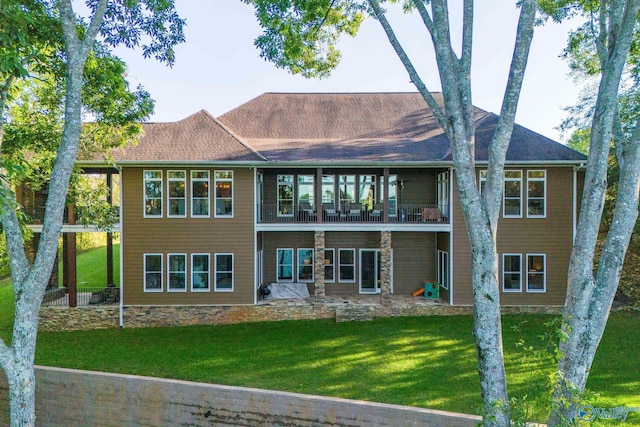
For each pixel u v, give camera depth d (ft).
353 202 58.85
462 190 21.01
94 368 34.32
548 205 50.37
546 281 50.52
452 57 22.17
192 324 50.21
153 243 50.26
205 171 50.55
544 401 18.76
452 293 51.11
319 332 44.96
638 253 62.69
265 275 58.65
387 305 50.72
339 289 58.90
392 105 66.39
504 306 50.72
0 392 33.09
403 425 26.86
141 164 48.98
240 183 50.88
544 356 19.70
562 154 49.34
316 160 48.98
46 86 42.45
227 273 50.96
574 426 18.02
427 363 35.47
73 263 49.42
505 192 50.70
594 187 20.61
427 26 22.93
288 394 29.14
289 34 37.88
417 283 58.49
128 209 49.98
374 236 58.85
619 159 23.53
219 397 30.17
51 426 32.96
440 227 51.19
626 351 36.99
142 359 36.88
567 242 50.31
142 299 50.11
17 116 43.06
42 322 48.70
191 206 50.60
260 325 48.60
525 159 48.52
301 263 59.00
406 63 23.48
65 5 28.32
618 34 21.45
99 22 30.12
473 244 20.71
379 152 52.26
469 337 42.16
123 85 41.06
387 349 39.11
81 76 28.96
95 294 52.16
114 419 31.91
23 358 26.37
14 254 27.45
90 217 48.47
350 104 66.64
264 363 35.78
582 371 19.86
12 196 25.80
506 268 50.90
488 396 19.76
